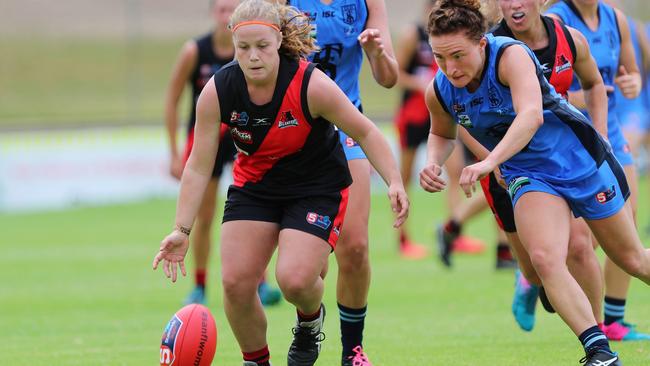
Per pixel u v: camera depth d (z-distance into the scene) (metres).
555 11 25.00
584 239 21.36
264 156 18.67
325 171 18.98
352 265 20.16
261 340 19.33
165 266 18.61
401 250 43.03
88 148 66.56
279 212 19.12
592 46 24.80
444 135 20.42
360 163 20.61
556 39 21.11
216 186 31.20
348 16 21.70
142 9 106.56
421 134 43.81
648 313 27.61
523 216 18.55
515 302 24.69
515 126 17.41
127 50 93.69
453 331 26.19
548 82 20.25
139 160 68.69
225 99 18.22
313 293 18.88
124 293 35.09
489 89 18.39
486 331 26.00
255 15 17.55
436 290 33.81
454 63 17.98
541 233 18.25
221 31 32.41
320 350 22.62
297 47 18.19
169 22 106.06
